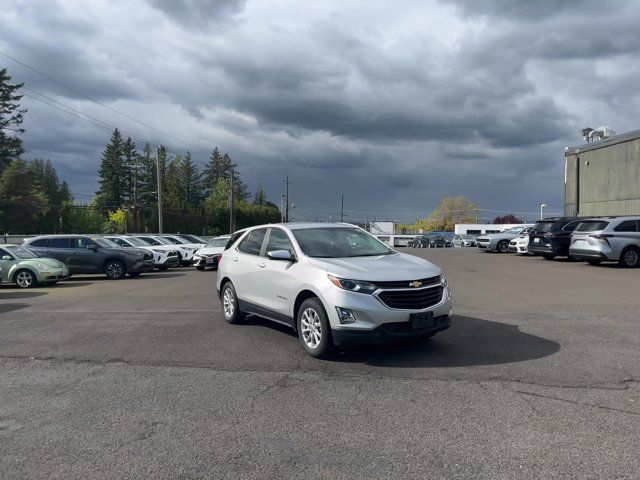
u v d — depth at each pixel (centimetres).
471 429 427
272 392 531
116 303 1206
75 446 411
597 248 1805
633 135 2428
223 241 2341
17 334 841
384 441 408
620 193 2525
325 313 638
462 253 2956
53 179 11269
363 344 612
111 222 9062
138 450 402
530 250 2336
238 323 902
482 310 977
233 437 422
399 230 12938
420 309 618
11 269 1612
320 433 426
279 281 731
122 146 9894
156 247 2408
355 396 513
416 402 492
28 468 376
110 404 505
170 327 881
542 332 776
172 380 579
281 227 801
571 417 447
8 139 6066
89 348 736
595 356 638
